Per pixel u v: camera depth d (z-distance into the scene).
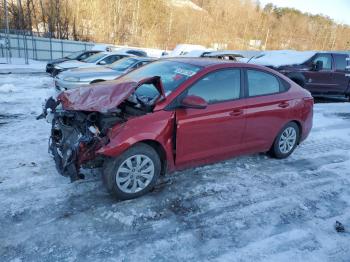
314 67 10.40
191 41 54.19
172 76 4.15
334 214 3.72
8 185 3.82
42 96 9.33
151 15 53.66
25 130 5.90
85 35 41.28
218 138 4.20
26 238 2.96
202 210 3.61
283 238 3.22
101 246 2.93
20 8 32.91
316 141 6.39
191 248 2.99
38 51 27.94
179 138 3.82
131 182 3.68
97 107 3.43
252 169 4.77
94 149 3.47
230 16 74.56
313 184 4.43
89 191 3.83
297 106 5.11
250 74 4.55
